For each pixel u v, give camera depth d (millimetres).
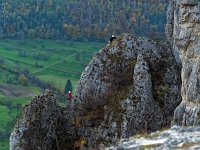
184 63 43188
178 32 45281
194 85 41906
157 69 51625
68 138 49562
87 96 50844
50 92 51375
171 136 23688
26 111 49500
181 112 43094
